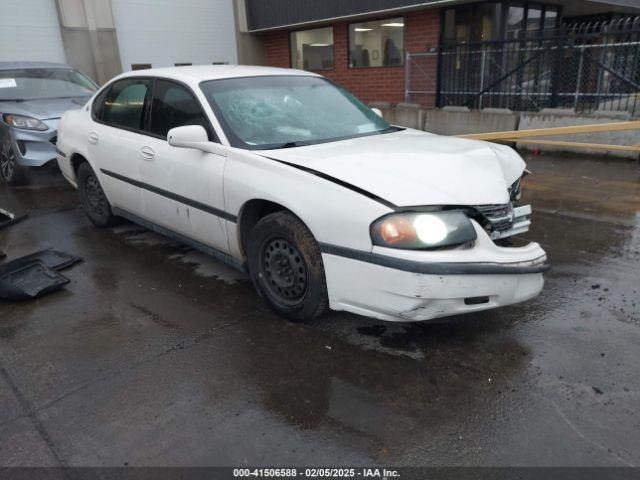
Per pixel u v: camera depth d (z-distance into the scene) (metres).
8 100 7.38
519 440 2.34
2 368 2.96
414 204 2.73
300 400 2.63
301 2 13.34
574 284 3.88
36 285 3.95
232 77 4.10
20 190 7.24
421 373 2.84
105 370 2.92
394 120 10.75
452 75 11.16
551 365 2.87
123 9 13.05
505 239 3.15
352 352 3.05
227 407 2.59
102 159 4.83
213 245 3.88
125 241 5.06
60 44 12.33
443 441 2.34
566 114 8.50
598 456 2.23
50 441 2.38
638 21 9.77
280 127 3.78
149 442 2.36
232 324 3.41
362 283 2.85
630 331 3.20
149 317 3.53
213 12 14.65
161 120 4.21
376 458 2.25
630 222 5.27
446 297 2.70
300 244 3.11
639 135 7.78
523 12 11.61
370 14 11.99
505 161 3.54
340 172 3.01
